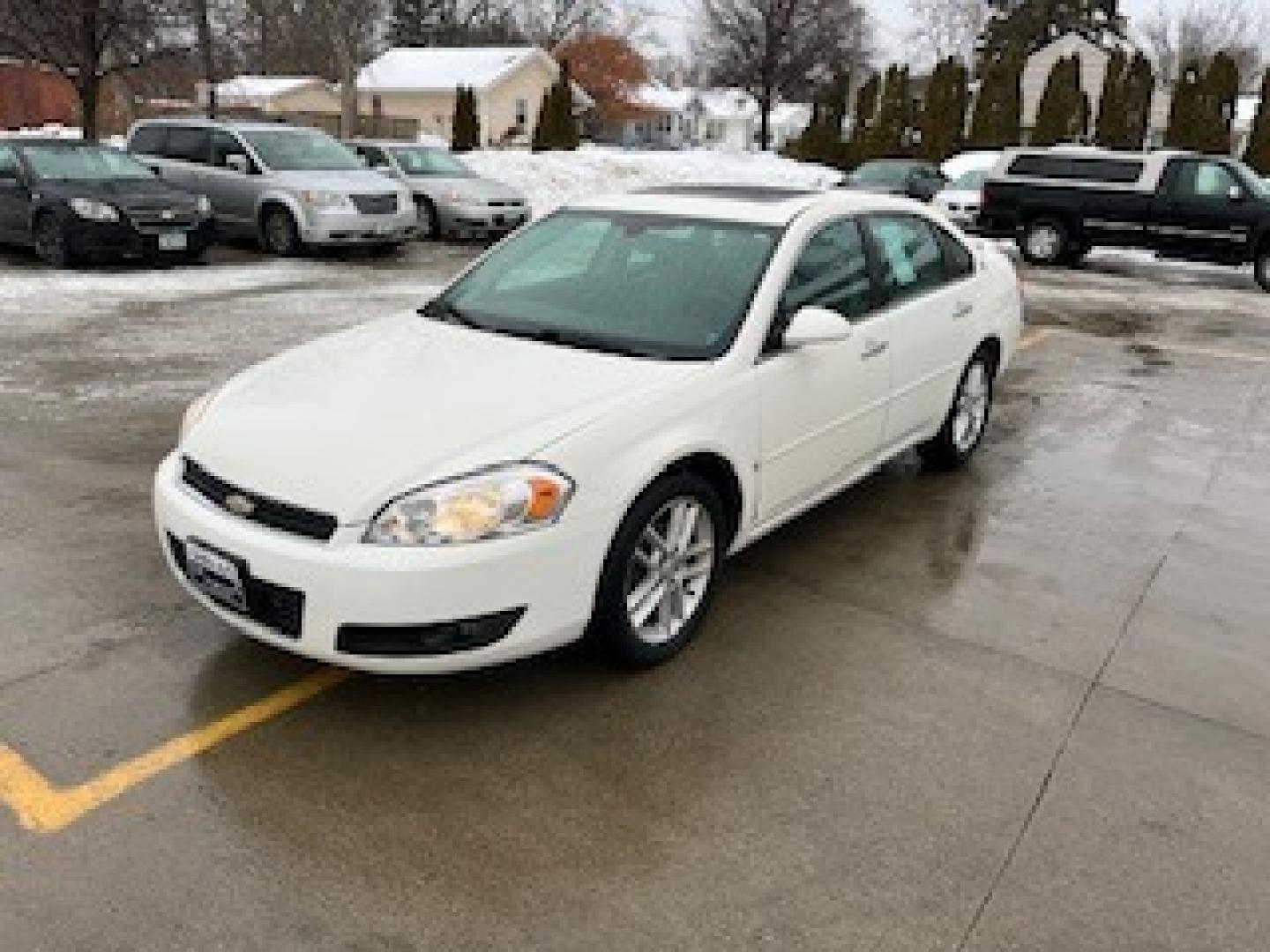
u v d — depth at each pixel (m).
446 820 2.96
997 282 6.26
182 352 8.06
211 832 2.87
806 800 3.10
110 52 23.14
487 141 48.66
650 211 4.77
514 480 3.24
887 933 2.64
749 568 4.68
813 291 4.50
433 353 4.03
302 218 13.24
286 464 3.33
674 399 3.73
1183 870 2.89
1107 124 32.53
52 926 2.54
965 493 5.76
